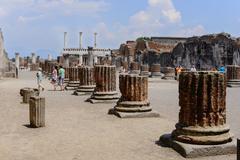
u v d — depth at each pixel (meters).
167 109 19.92
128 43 95.00
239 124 15.16
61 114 18.03
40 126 14.60
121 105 17.70
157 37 92.62
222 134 11.10
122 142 12.10
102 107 20.70
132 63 65.88
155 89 33.94
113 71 22.92
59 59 73.94
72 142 12.07
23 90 22.38
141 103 17.50
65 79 40.44
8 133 13.45
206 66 59.47
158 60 73.88
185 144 10.88
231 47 56.12
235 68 38.12
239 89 34.88
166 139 11.86
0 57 48.41
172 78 52.41
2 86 35.41
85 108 20.27
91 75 28.28
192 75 11.27
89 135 13.15
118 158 10.22
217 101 11.23
